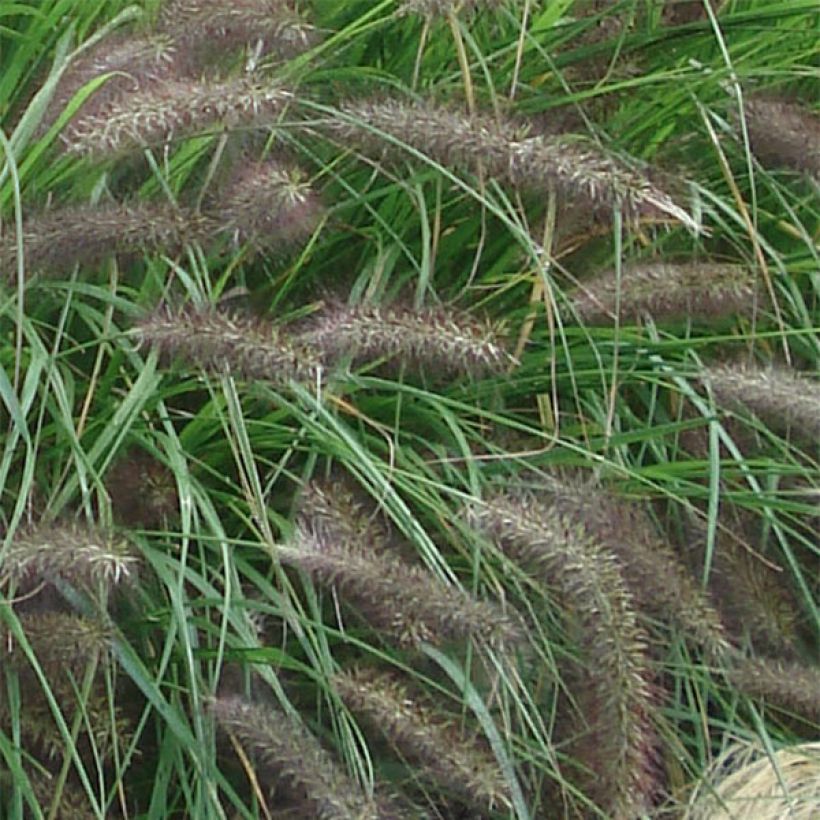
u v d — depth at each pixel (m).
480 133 1.48
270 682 1.46
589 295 1.54
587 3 1.64
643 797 1.46
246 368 1.46
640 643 1.48
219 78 1.49
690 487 1.57
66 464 1.52
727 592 1.57
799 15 1.66
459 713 1.52
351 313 1.49
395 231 1.61
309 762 1.44
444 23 1.62
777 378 1.53
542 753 1.47
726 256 1.66
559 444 1.55
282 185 1.48
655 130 1.65
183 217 1.49
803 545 1.62
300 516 1.52
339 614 1.49
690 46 1.65
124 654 1.44
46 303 1.54
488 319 1.53
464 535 1.52
